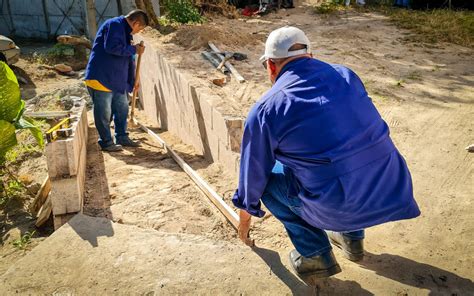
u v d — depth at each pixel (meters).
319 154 2.07
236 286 2.70
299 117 2.07
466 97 5.89
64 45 14.07
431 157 4.32
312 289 2.63
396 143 4.63
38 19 17.30
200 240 3.14
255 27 10.38
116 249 3.07
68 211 3.63
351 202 2.12
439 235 3.14
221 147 4.63
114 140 6.32
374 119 2.15
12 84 4.97
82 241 3.16
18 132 7.15
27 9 17.20
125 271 2.87
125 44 5.50
